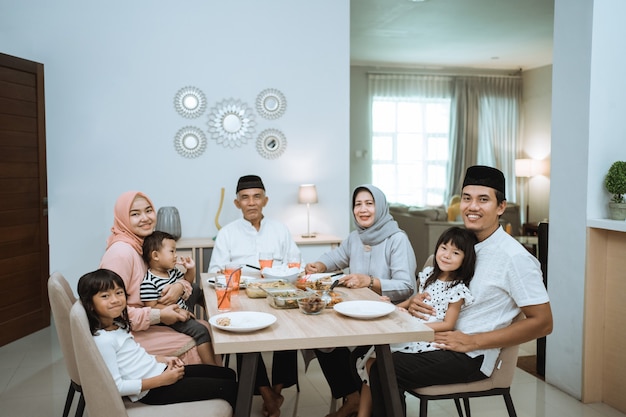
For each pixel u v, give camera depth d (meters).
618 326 2.99
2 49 4.30
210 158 4.65
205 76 4.61
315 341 1.76
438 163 10.11
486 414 2.92
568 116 3.16
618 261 2.98
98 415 1.74
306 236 4.71
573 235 3.12
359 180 9.84
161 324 2.44
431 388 2.07
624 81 3.05
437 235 7.08
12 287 4.13
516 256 2.10
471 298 2.14
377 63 9.78
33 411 2.92
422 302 2.25
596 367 3.07
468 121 10.09
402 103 9.92
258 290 2.34
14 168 4.11
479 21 6.87
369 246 2.92
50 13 4.36
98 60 4.44
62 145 4.42
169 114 4.56
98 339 1.85
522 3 6.10
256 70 4.70
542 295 2.06
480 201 2.18
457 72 10.15
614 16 3.03
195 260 4.20
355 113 9.80
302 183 4.85
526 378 3.46
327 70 4.83
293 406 3.02
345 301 2.24
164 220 4.31
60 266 4.48
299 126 4.81
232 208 4.71
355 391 2.78
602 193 3.06
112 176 4.50
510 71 10.32
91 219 4.49
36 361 3.71
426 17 6.65
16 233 4.15
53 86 4.39
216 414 1.88
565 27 3.19
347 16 4.85
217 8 4.60
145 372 1.96
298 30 4.76
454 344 2.05
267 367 3.66
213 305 2.21
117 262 2.31
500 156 10.32
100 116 4.46
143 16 4.48
